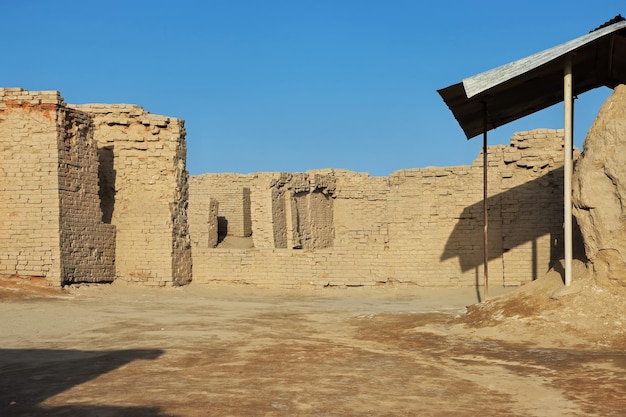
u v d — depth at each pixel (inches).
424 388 441.1
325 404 396.8
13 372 490.9
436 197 1162.6
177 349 598.9
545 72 717.9
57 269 1004.6
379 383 455.5
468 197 1147.3
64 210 1026.7
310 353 578.2
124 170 1192.2
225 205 1753.2
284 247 1549.0
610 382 448.5
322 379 467.2
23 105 1026.7
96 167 1116.5
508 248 1120.8
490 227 1131.3
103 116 1195.3
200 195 1769.2
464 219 1146.7
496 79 682.8
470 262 1139.3
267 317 850.8
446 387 444.1
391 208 1182.9
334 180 1648.6
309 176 1603.1
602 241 646.5
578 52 693.9
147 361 537.3
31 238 1013.2
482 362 531.8
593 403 398.6
